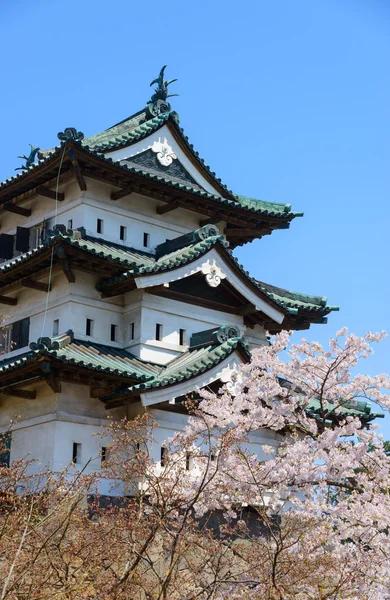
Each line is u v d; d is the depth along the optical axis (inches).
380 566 840.3
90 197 1341.0
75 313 1254.9
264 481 907.4
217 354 1203.9
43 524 815.7
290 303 1457.9
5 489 865.5
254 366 1071.0
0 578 740.7
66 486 938.1
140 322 1270.9
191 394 1182.9
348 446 925.8
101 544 803.4
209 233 1318.9
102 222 1349.7
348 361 1029.8
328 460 894.4
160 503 856.9
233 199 1497.3
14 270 1279.5
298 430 1293.1
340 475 900.0
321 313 1494.8
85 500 1031.6
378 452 972.6
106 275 1273.4
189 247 1310.3
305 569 808.3
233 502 916.0
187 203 1416.1
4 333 1362.0
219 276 1305.4
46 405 1187.3
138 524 789.2
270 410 995.9
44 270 1274.6
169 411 1208.8
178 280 1309.1
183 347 1299.2
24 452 1199.6
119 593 754.8
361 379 1033.5
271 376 1040.8
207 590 824.3
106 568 790.5
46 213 1397.6
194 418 1048.2
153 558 890.7
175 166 1445.6
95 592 766.5
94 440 1188.5
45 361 1093.1
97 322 1275.8
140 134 1386.6
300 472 888.9
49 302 1295.5
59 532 835.4
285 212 1492.4
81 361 1114.7
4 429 1250.0
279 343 1061.1
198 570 805.2
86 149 1253.1
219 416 964.6
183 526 783.7
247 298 1350.9
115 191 1369.3
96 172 1314.0
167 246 1363.2
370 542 856.9
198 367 1179.9
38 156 1360.7
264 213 1473.9
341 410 1330.0
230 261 1315.2
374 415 1375.5
